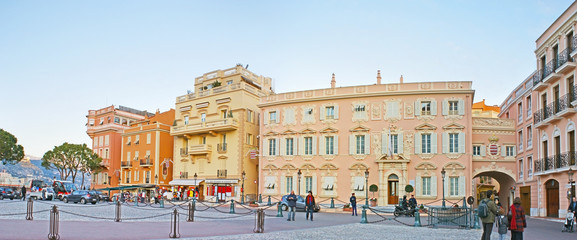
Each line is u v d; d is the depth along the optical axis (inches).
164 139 2726.4
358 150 1919.3
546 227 1045.8
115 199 2194.9
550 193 1421.0
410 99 1856.5
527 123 1642.5
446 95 1814.7
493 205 636.1
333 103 1985.7
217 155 2327.8
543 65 1507.1
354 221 1178.6
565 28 1298.0
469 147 1765.5
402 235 826.8
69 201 1968.5
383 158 1852.9
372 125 1897.1
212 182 2288.4
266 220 1127.0
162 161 2684.5
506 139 1801.2
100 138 3152.1
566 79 1298.0
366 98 1924.2
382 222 1148.5
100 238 690.2
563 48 1314.0
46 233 717.9
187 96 2536.9
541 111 1457.9
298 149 2034.9
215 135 2337.6
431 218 1007.0
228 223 1019.3
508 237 831.1
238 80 2460.6
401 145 1843.0
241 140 2245.3
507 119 1811.0
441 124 1804.9
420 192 1798.7
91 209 1430.9
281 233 828.0
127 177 2851.9
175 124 2544.3
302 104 2057.1
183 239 710.5
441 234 850.1
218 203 2050.9
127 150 2874.0
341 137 1951.3
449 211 982.4
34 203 1692.9
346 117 1950.1
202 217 1112.8
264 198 2092.8
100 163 3014.3
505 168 1782.7
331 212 1651.1
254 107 2362.2
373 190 1784.0
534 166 1530.5
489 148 1787.6
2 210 1251.2
